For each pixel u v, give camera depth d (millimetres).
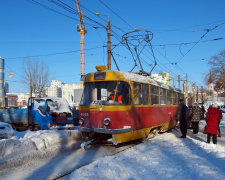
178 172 4887
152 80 9961
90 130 7727
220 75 33312
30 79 28562
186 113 9984
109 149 8062
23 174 5383
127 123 7602
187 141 8945
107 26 14078
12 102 74062
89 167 5410
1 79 26234
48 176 5230
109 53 14141
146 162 5789
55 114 12305
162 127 11062
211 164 5441
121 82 7746
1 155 6223
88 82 8328
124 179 4609
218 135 10812
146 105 8930
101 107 7531
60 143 8422
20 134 8914
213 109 8203
